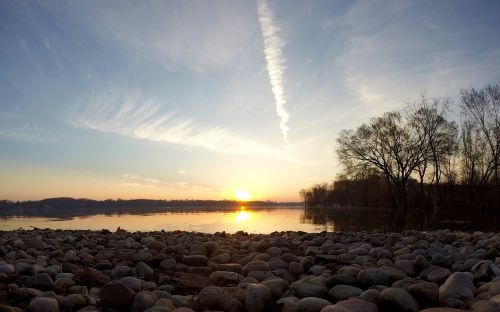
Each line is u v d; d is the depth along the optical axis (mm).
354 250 7473
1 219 29375
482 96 38000
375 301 4180
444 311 3617
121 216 34719
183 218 29953
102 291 4336
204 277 5496
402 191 39188
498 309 3463
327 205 82938
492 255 6625
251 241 8758
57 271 5750
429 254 7043
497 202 37375
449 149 37125
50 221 25531
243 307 4258
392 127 38531
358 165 39688
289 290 4789
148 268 5906
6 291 4582
